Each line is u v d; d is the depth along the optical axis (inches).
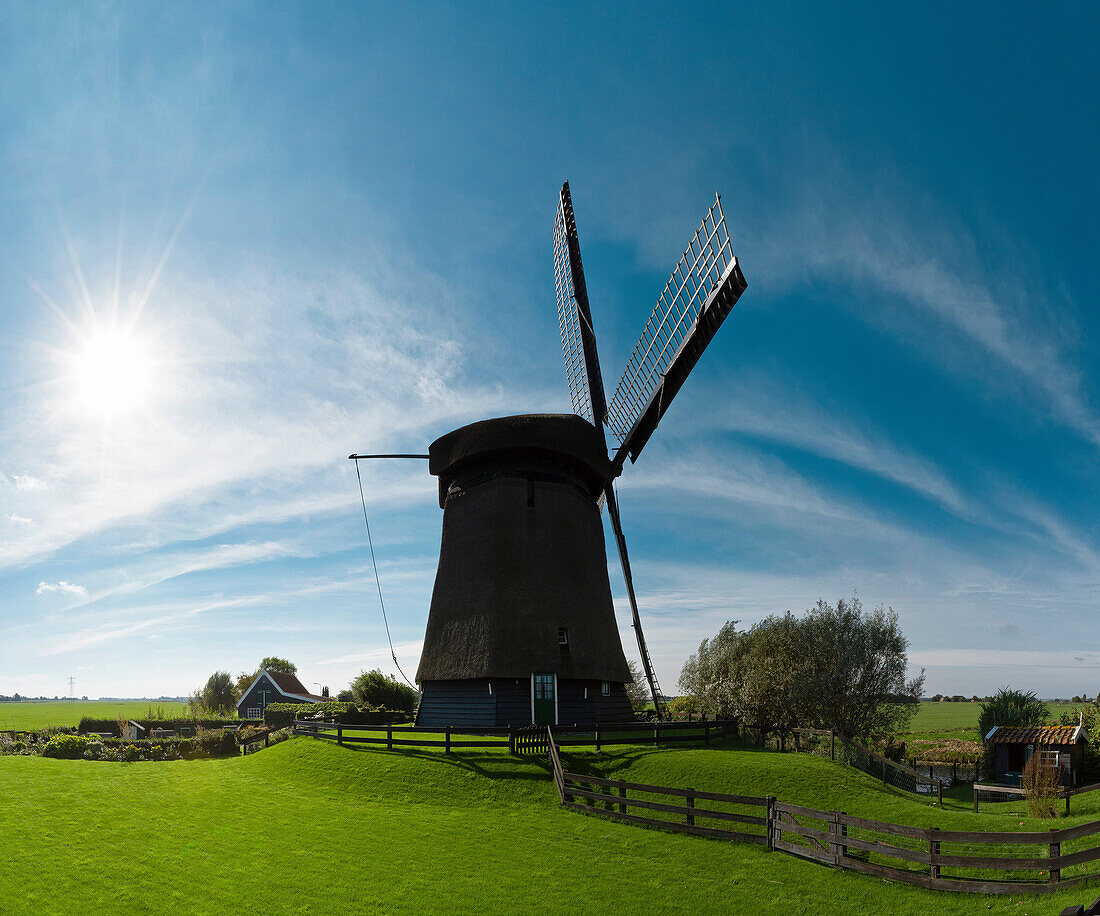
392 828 693.3
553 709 1091.9
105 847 600.4
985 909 474.6
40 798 735.7
